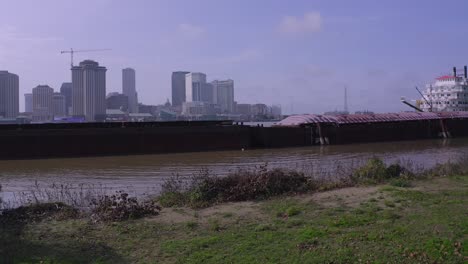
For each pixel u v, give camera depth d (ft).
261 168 54.39
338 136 179.52
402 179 53.67
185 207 41.09
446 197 41.93
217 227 32.83
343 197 43.62
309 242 27.96
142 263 25.54
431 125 214.48
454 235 28.25
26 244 29.48
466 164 66.74
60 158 125.90
